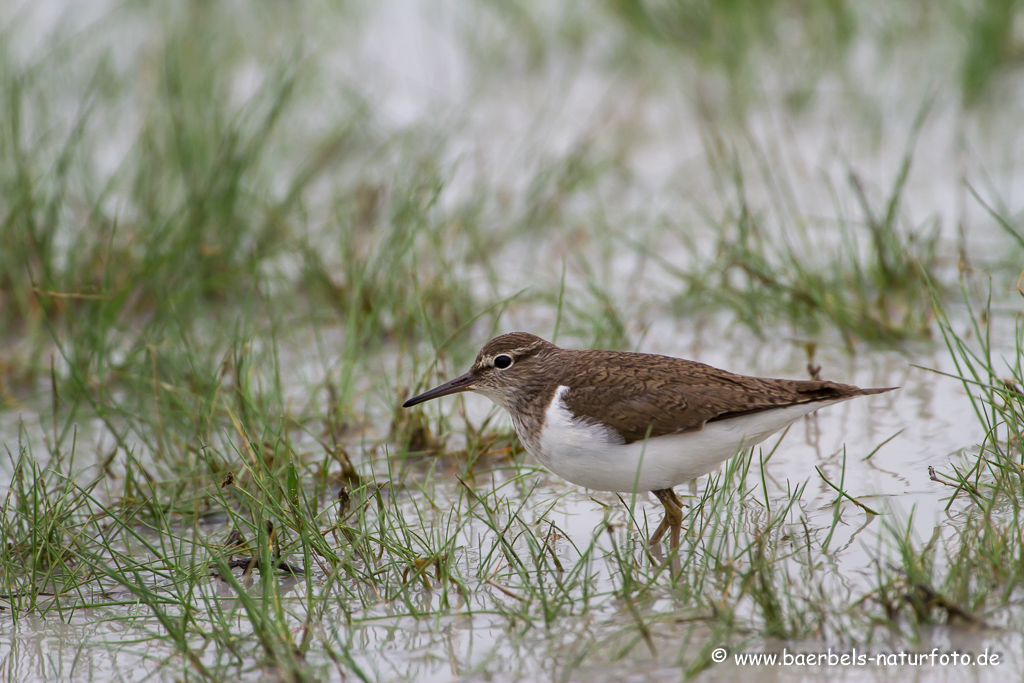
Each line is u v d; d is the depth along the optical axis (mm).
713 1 21219
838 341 13008
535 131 19531
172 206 16375
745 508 9508
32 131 18047
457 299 14312
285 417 11227
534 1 23453
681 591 8156
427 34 23375
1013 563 7730
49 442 11789
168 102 18125
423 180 16625
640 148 19109
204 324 14523
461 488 10016
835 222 15758
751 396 8961
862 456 10266
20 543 9547
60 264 15180
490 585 8633
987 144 17484
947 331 12727
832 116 19297
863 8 21500
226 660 7863
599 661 7488
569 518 9820
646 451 8945
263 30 23031
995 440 9305
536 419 9578
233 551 9203
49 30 21984
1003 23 19188
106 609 8789
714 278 14773
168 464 10938
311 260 14781
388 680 7445
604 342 13297
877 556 8320
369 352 13641
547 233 16625
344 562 8734
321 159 18281
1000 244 14383
